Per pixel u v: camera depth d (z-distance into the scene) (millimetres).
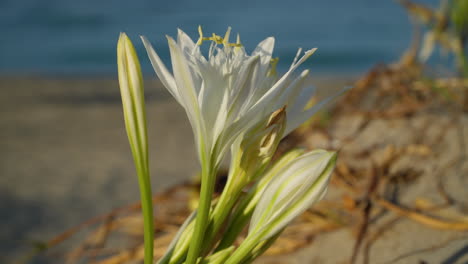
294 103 537
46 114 2881
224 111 504
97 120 2703
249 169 534
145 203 520
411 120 1221
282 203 520
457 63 1412
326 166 513
